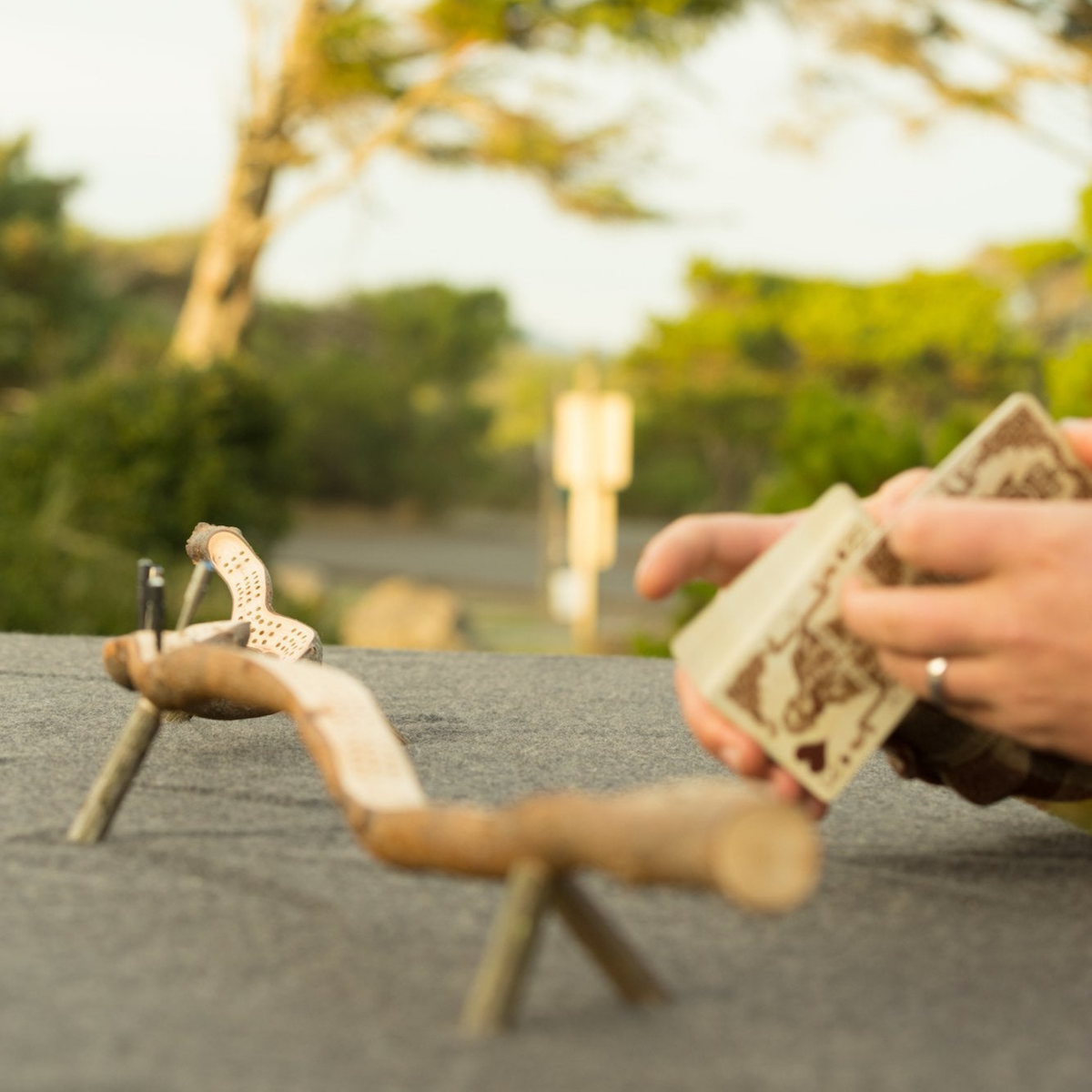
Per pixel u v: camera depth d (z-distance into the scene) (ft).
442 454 90.07
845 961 3.96
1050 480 4.14
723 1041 3.66
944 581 4.10
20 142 64.34
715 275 85.40
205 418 26.81
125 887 4.16
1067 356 21.97
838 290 81.82
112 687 6.20
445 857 3.64
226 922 4.02
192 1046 3.60
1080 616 3.96
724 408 86.69
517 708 6.07
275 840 4.43
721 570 4.36
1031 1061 3.64
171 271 67.82
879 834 4.68
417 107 34.22
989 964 3.97
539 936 3.64
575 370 110.32
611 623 44.04
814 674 4.09
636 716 5.93
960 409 16.20
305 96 34.73
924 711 4.37
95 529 25.77
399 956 3.90
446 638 35.01
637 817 3.38
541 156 33.96
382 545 75.92
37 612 23.34
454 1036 3.64
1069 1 25.40
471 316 89.56
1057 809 7.82
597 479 30.94
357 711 3.99
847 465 16.26
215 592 24.63
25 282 59.77
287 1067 3.55
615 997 3.77
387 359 89.35
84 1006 3.71
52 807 4.61
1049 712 4.00
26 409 28.02
